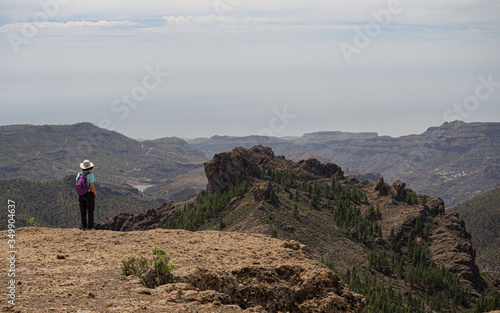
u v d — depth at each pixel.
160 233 19.47
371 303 123.56
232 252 16.36
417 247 187.12
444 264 183.75
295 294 14.53
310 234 182.12
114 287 11.54
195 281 12.91
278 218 186.75
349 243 185.50
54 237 17.72
